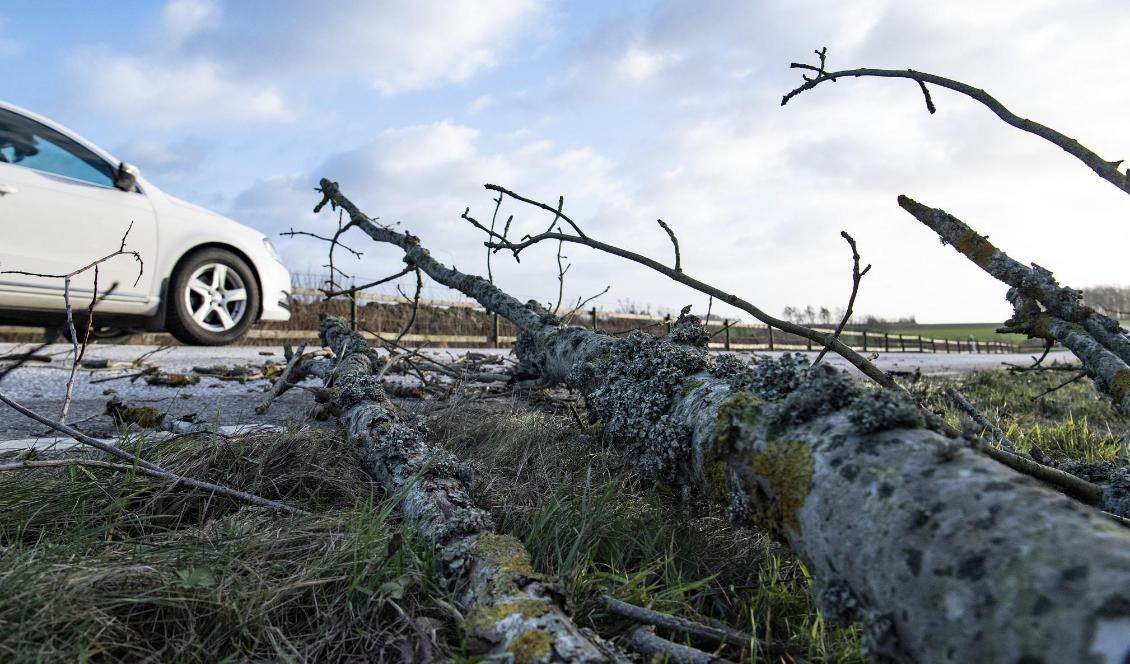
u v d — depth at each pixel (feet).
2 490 6.77
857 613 3.81
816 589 4.15
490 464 9.16
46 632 4.57
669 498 7.61
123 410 11.46
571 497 7.79
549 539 6.59
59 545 5.81
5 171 17.63
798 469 4.31
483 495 7.71
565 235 11.23
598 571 6.11
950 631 3.01
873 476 3.77
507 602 4.72
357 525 6.39
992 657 2.82
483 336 47.93
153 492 7.28
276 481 7.93
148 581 5.26
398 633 5.08
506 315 13.00
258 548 5.98
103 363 18.07
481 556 5.45
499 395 13.93
